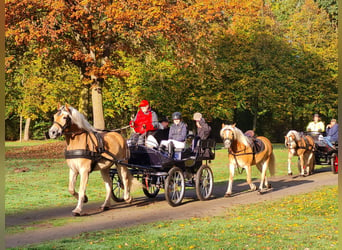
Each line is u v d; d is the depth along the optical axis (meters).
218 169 19.52
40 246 7.00
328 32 43.38
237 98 39.06
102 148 10.08
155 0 21.97
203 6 23.91
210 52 26.97
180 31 23.55
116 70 23.91
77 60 25.86
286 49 40.09
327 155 18.91
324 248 6.82
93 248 6.82
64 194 12.89
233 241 7.21
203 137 12.32
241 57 38.38
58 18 24.00
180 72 36.44
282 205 10.71
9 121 53.91
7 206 11.01
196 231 7.95
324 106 42.44
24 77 38.78
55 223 9.08
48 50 23.30
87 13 22.83
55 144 32.44
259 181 16.38
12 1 20.83
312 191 13.34
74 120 9.69
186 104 37.22
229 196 12.59
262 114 45.16
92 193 13.23
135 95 36.25
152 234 7.77
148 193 12.44
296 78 41.47
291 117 45.94
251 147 12.40
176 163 11.34
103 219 9.50
